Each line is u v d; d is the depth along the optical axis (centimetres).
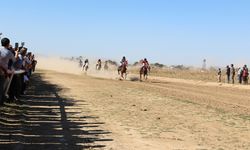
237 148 1156
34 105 1867
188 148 1133
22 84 2141
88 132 1302
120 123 1492
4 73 1407
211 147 1155
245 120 1686
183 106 2084
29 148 1056
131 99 2345
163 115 1736
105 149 1084
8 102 1803
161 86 3894
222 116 1775
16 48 1830
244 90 3934
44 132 1268
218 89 3934
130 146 1133
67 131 1303
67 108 1838
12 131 1249
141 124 1488
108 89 3048
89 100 2212
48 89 2825
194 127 1470
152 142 1194
